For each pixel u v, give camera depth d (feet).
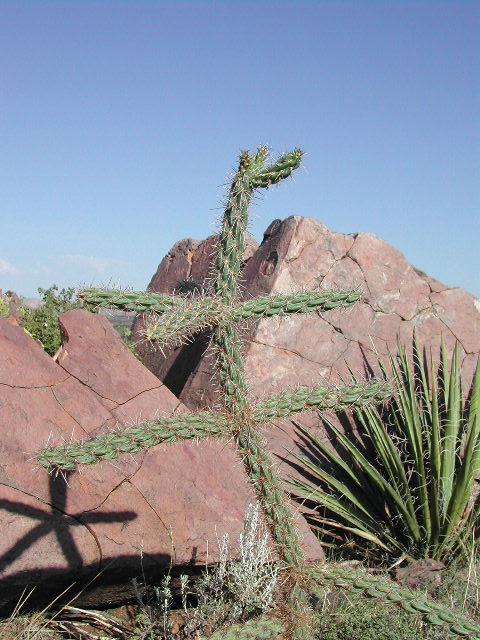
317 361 19.54
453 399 18.45
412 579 14.58
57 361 14.12
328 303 9.23
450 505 16.26
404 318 20.85
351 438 19.07
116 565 11.76
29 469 11.60
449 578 14.67
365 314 20.31
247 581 11.72
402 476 16.56
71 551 11.36
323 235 20.06
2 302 21.01
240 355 8.91
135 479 12.61
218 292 8.87
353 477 17.53
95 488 12.10
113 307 8.73
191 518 12.90
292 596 8.38
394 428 19.17
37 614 11.51
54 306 21.16
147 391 14.65
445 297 21.52
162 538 12.39
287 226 20.01
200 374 19.69
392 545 16.71
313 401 8.98
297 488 17.02
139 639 11.21
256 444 8.63
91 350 14.43
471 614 12.96
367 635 10.64
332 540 17.07
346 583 8.35
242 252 9.01
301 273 19.66
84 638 11.66
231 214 8.93
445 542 16.12
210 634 11.16
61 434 12.46
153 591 12.73
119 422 13.56
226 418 8.68
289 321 19.33
